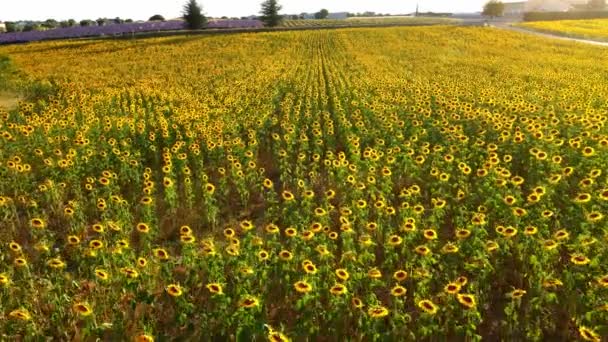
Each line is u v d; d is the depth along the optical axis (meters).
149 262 8.73
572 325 7.23
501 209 9.90
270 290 8.33
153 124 19.42
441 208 10.12
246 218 11.84
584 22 100.38
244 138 18.23
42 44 67.81
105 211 10.95
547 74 33.19
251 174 13.13
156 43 64.25
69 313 7.65
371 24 105.00
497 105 21.92
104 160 14.30
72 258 9.16
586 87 27.11
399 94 24.02
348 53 51.12
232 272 8.34
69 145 16.23
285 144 17.16
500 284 8.33
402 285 8.43
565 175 11.44
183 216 11.84
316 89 27.52
